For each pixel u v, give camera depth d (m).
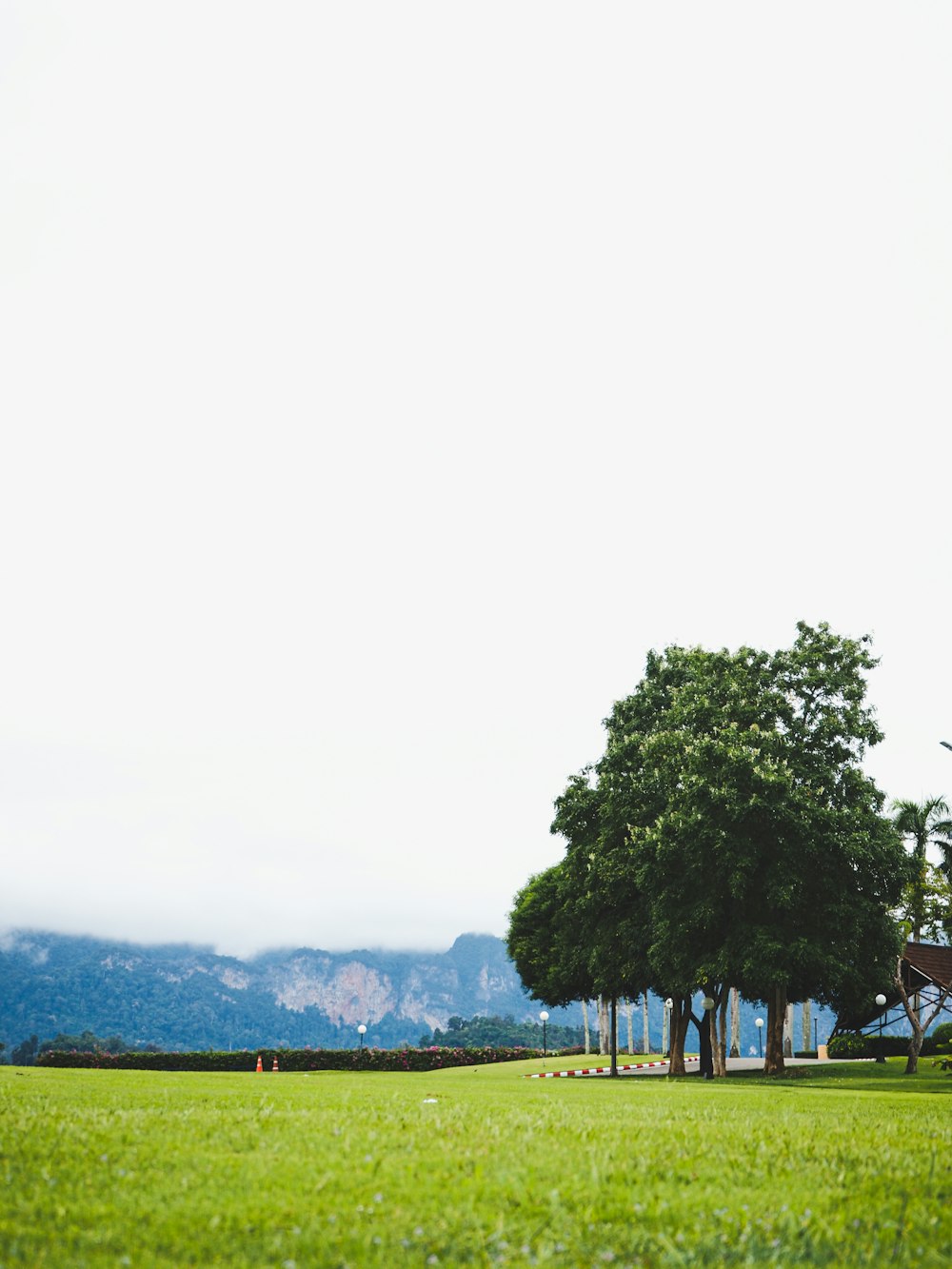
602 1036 80.81
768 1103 18.25
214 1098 14.70
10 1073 26.00
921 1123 13.77
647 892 38.38
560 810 44.56
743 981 38.47
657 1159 8.73
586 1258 5.85
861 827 36.16
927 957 52.41
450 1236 6.11
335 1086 21.02
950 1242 6.37
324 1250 5.73
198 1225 6.13
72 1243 5.76
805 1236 6.33
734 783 35.50
